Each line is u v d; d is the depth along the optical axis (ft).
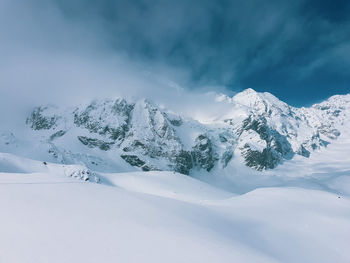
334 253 75.10
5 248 28.63
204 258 34.35
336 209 121.19
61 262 27.30
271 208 120.57
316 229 94.27
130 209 54.80
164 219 52.44
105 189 73.20
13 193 51.60
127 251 32.42
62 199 52.75
